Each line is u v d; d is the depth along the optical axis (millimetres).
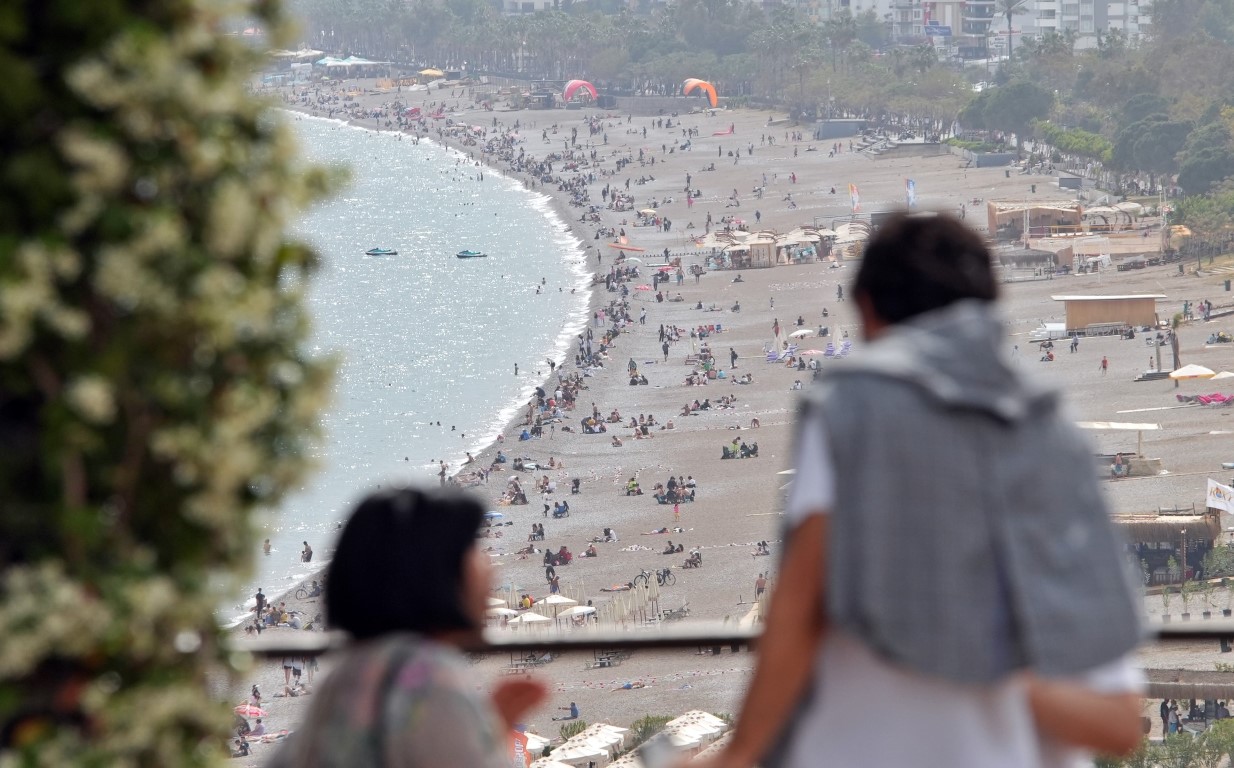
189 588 12180
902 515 11727
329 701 13250
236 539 12688
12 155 11672
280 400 12953
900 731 12289
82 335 11680
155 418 12047
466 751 12938
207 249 12023
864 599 11680
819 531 12117
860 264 13312
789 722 12867
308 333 13055
